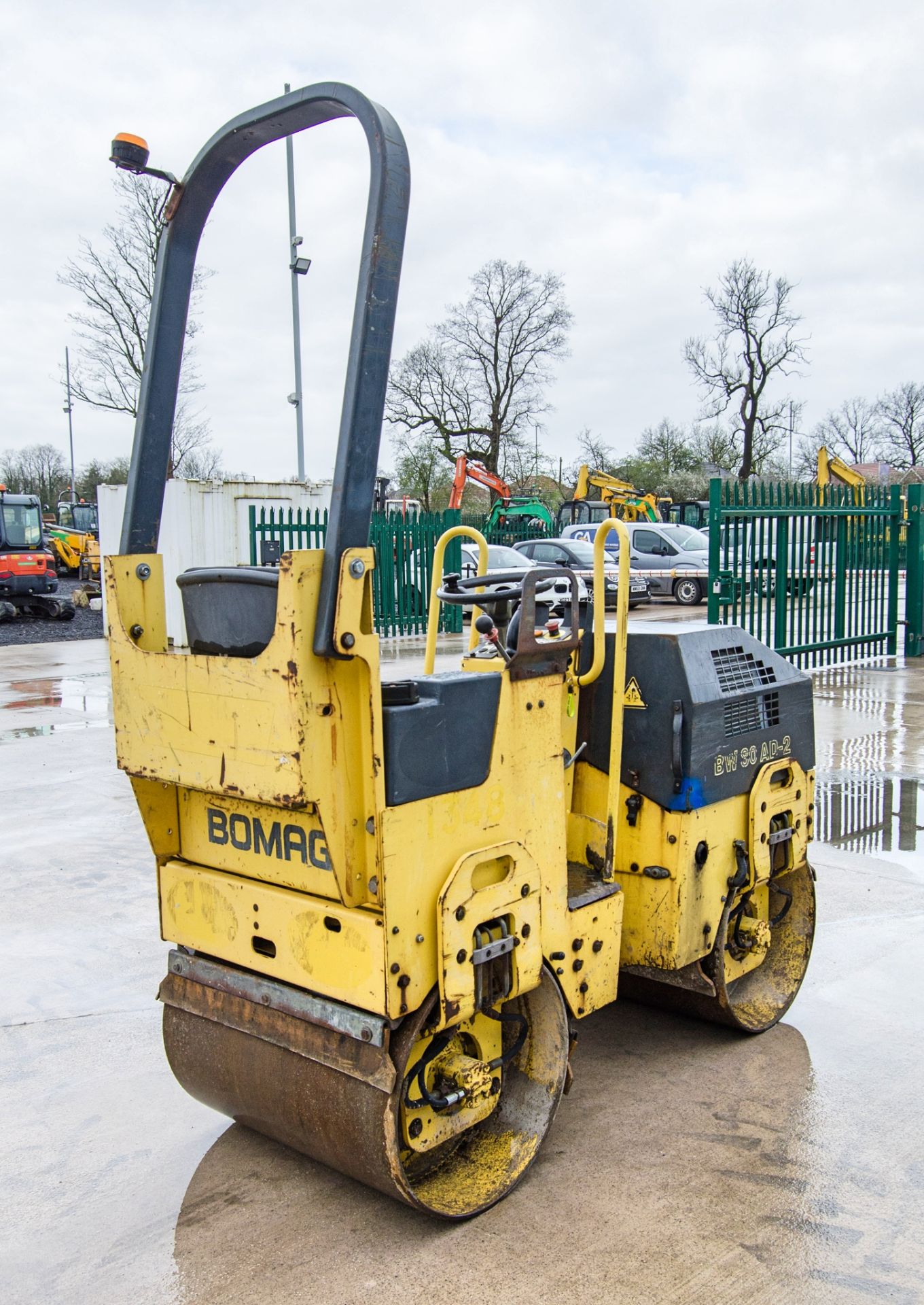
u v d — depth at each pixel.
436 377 44.69
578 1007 3.00
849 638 12.09
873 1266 2.51
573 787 3.39
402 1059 2.44
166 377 2.80
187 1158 3.07
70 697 11.28
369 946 2.41
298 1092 2.64
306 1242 2.65
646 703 3.29
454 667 11.48
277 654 2.28
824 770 7.43
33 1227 2.75
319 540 15.45
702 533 23.20
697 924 3.36
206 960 2.90
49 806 6.89
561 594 3.34
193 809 2.85
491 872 2.65
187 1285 2.50
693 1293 2.42
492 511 30.27
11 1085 3.51
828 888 5.18
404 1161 2.66
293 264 19.02
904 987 4.11
